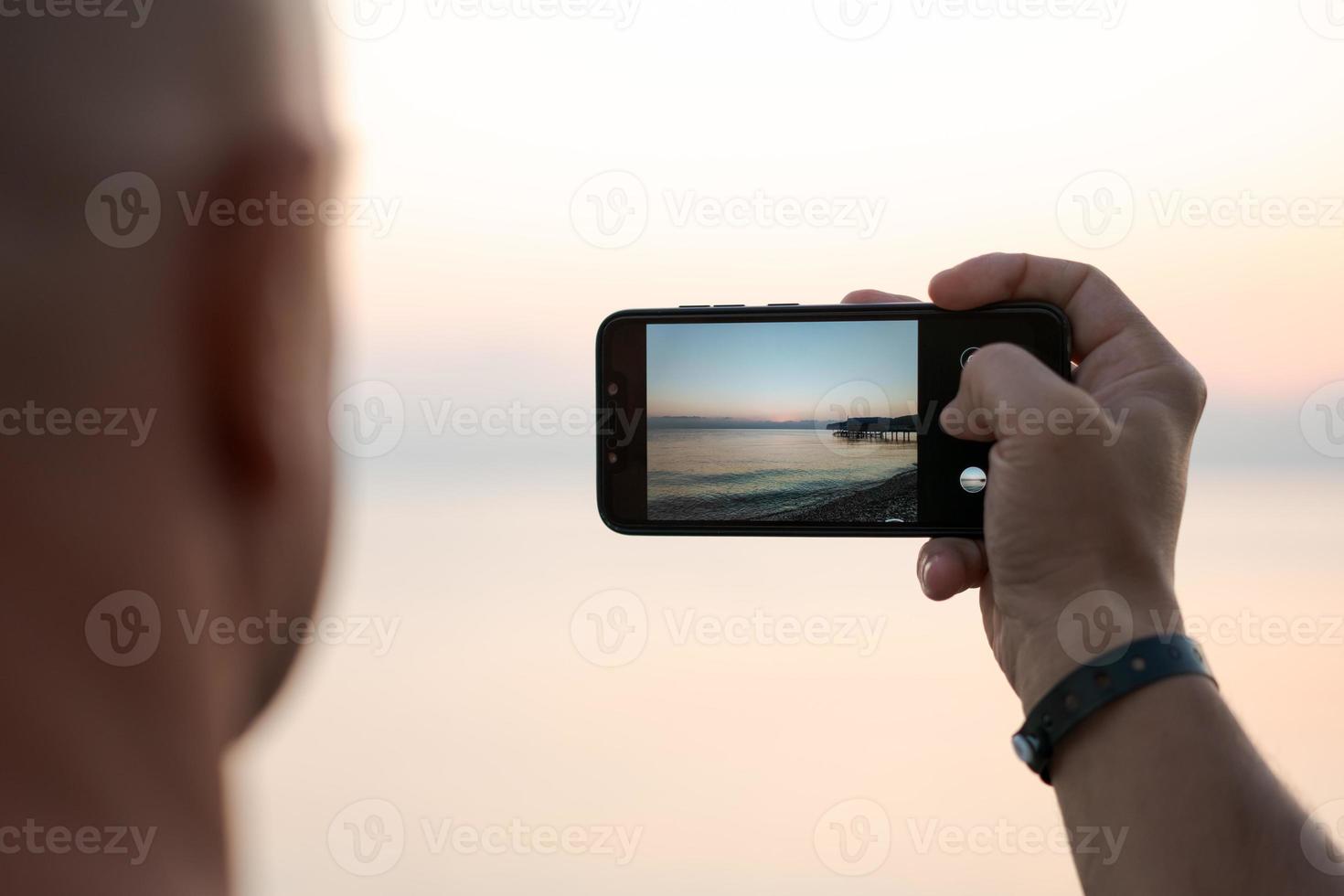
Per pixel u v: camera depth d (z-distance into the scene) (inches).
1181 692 26.9
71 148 9.7
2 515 9.1
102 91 9.9
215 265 10.4
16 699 9.0
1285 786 25.6
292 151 10.9
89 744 9.4
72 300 9.6
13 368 9.3
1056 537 30.7
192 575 10.3
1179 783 25.6
